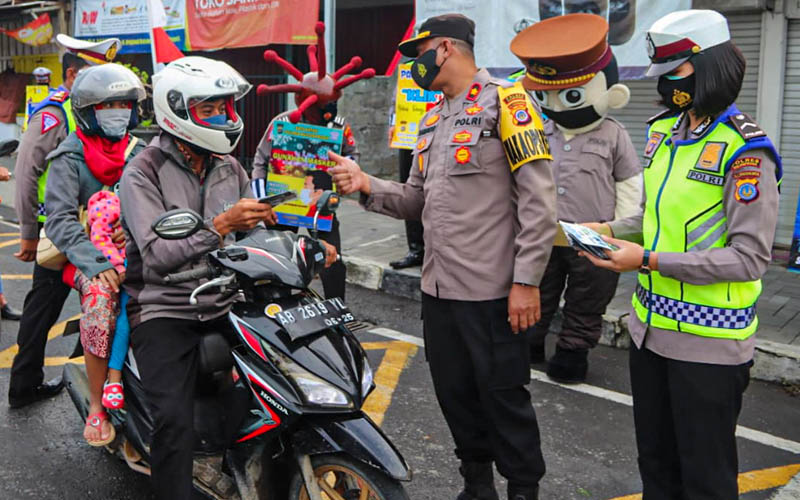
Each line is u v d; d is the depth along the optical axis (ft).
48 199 12.14
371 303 22.38
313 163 13.69
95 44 16.17
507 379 10.12
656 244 8.77
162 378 9.76
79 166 12.35
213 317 10.12
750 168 7.99
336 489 10.06
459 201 10.11
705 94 8.04
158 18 29.71
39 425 14.01
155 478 9.78
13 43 53.21
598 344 19.12
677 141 8.65
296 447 9.39
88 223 11.87
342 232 28.99
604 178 15.69
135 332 10.16
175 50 30.12
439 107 10.74
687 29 8.07
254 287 9.50
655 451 9.30
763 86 24.39
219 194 10.36
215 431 10.16
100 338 10.87
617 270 8.45
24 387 14.49
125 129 12.55
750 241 8.00
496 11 24.98
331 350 9.14
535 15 24.21
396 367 17.35
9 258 26.66
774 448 13.78
